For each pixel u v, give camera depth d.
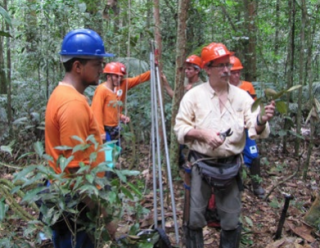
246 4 6.30
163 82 4.73
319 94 6.91
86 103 2.10
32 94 6.15
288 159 5.87
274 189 4.71
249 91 4.61
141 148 5.85
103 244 2.22
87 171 1.93
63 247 2.26
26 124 5.93
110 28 5.70
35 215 3.59
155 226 3.10
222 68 2.69
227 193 2.80
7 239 2.41
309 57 4.76
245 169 4.67
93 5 5.61
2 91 6.75
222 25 6.30
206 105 2.74
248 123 2.71
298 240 3.41
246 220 3.70
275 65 7.17
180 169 4.68
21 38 6.31
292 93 6.63
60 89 2.10
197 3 6.04
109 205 2.12
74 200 2.00
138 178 4.62
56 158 2.10
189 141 2.83
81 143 1.97
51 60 5.76
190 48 6.13
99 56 2.13
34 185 2.32
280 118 6.22
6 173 4.85
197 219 2.83
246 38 5.78
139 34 4.56
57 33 5.72
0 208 2.12
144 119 5.62
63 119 2.01
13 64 8.00
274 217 3.90
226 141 2.72
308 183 4.93
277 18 6.93
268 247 3.30
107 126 4.29
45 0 5.65
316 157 6.01
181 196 4.30
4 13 1.92
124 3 4.44
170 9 6.07
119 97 4.27
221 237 2.93
